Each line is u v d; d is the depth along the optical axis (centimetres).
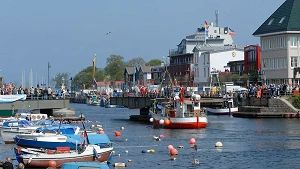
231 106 17800
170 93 16475
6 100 14188
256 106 16738
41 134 8694
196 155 9031
